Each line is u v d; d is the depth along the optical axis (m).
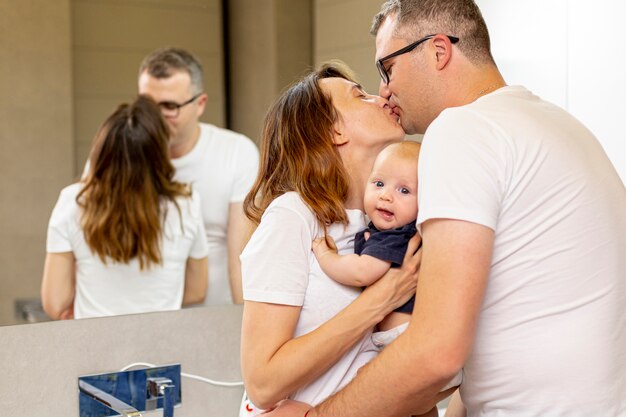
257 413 1.58
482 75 1.45
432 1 1.44
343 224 1.48
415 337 1.23
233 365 2.08
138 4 1.89
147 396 1.93
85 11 1.83
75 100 1.83
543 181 1.27
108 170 1.88
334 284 1.43
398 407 1.28
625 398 1.34
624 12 1.91
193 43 1.96
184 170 1.97
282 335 1.38
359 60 2.17
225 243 2.05
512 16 2.16
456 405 1.73
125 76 1.89
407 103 1.50
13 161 1.77
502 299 1.30
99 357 1.90
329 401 1.37
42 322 1.82
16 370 1.80
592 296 1.29
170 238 1.97
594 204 1.31
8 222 1.77
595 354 1.29
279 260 1.38
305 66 2.12
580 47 2.02
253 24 2.04
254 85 2.05
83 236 1.86
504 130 1.27
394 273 1.37
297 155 1.48
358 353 1.49
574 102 2.04
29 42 1.78
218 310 2.05
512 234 1.27
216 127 2.01
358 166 1.54
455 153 1.24
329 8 2.12
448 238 1.22
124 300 1.92
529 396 1.31
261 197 1.56
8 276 1.78
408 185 1.43
